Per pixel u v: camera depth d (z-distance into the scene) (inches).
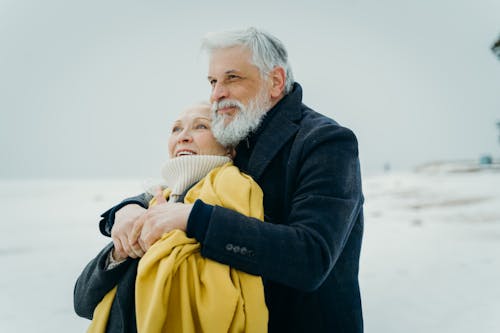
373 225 416.5
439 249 280.1
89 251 328.5
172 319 41.7
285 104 56.2
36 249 339.9
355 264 52.0
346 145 47.6
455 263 235.0
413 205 565.0
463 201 561.9
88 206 847.1
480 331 131.9
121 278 47.4
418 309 156.6
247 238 39.9
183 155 56.7
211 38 56.6
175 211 43.7
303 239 40.5
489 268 221.5
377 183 1045.2
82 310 50.4
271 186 52.3
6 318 166.2
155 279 41.2
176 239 41.1
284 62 58.6
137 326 40.7
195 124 57.4
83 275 51.3
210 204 44.7
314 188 44.7
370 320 145.5
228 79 55.4
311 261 39.9
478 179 903.1
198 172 53.1
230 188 47.1
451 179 952.3
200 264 42.0
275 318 49.4
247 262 39.8
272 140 53.7
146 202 57.6
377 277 209.8
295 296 49.3
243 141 58.7
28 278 239.3
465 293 175.2
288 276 39.7
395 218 460.8
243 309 41.6
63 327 155.9
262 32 56.7
